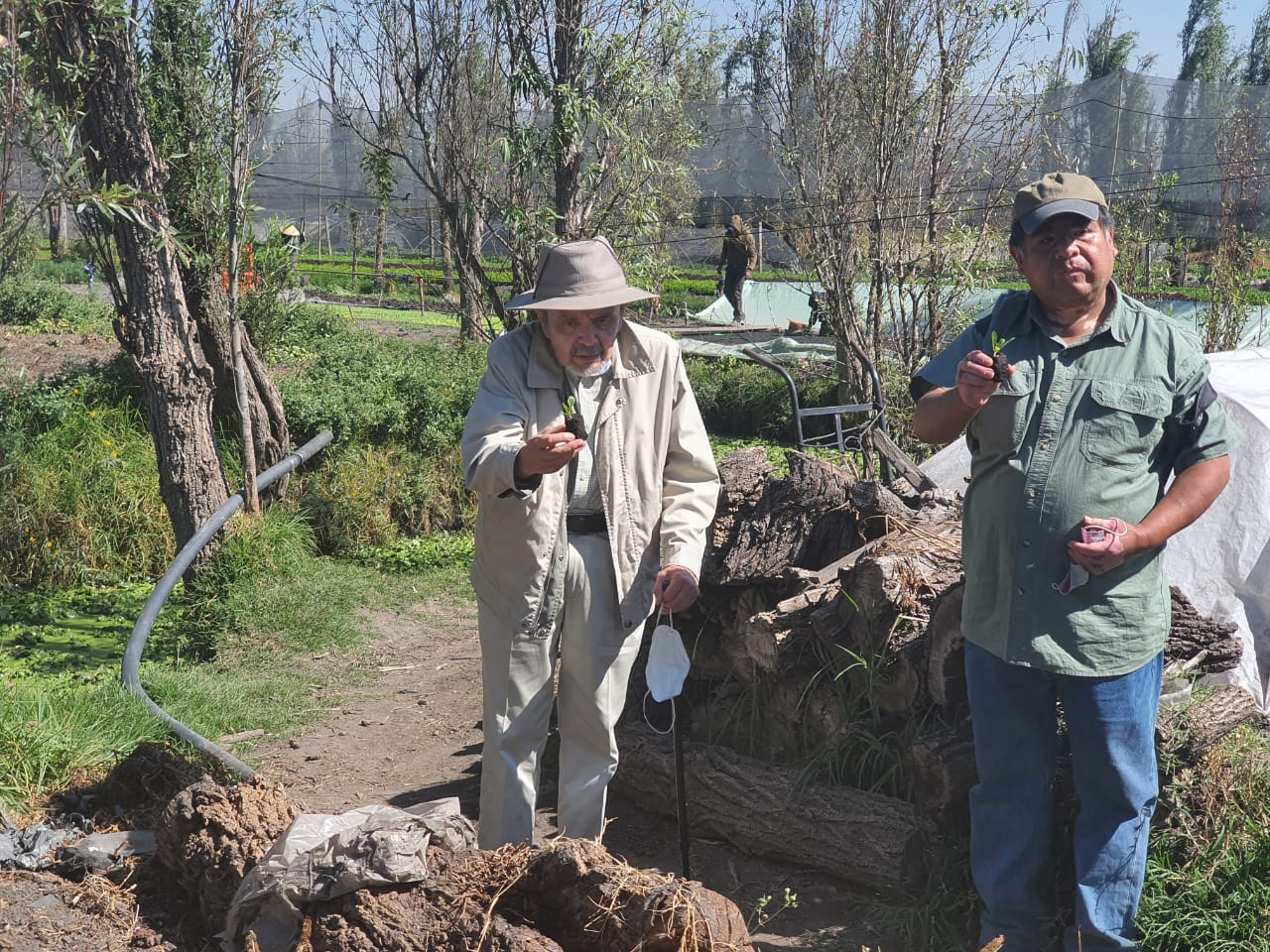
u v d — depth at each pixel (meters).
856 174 12.60
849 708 4.24
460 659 7.83
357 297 29.36
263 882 3.19
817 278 13.02
